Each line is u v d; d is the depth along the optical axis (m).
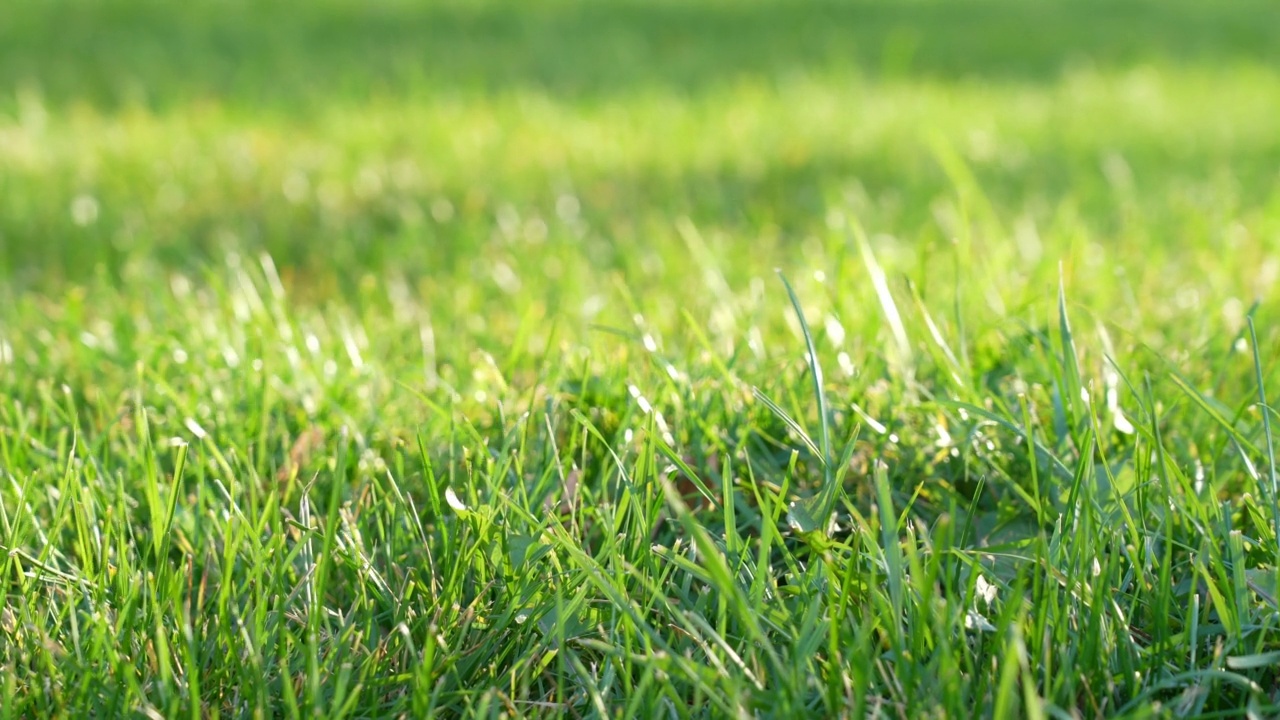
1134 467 0.73
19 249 1.26
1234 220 1.23
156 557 0.72
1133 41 2.95
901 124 1.90
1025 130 1.86
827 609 0.69
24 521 0.73
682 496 0.76
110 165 1.66
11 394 0.83
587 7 3.43
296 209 1.44
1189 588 0.70
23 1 3.35
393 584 0.72
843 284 0.85
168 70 2.54
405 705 0.68
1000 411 0.77
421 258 1.20
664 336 0.89
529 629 0.70
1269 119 1.94
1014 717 0.66
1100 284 0.93
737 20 3.26
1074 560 0.68
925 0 3.62
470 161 1.69
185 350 0.86
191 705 0.66
